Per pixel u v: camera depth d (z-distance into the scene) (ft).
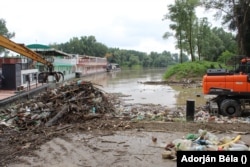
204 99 77.92
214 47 262.88
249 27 157.99
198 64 179.93
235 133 35.91
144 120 44.88
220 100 53.36
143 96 86.69
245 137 34.19
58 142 32.96
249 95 51.88
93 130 38.17
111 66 353.72
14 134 37.04
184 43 243.60
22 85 76.43
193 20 241.55
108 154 28.86
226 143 28.84
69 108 46.26
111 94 89.71
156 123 41.39
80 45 441.68
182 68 175.63
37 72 95.81
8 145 32.24
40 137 35.09
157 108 62.64
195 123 41.42
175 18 237.25
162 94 92.43
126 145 31.58
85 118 44.96
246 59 53.72
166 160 26.96
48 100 54.13
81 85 59.36
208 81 53.36
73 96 54.60
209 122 42.65
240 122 43.70
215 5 165.27
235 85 52.24
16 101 61.77
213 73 53.98
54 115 45.34
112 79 180.65
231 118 49.32
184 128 38.29
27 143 32.76
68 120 44.47
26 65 95.14
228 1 161.79
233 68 55.67
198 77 166.50
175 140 31.35
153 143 32.19
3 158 28.02
